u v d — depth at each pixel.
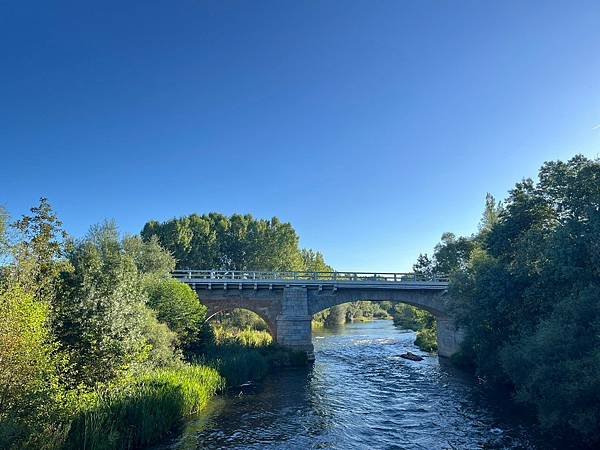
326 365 35.59
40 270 17.72
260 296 39.09
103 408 14.66
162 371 22.05
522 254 24.78
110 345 17.41
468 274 30.56
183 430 17.50
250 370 28.70
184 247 69.88
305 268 92.94
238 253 79.19
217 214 80.56
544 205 26.97
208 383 22.70
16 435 11.00
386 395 24.20
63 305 17.45
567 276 19.16
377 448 15.68
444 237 66.00
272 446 15.77
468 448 15.57
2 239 18.41
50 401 12.66
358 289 40.12
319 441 16.38
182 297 30.06
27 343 12.23
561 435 16.16
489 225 49.84
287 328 38.12
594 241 18.28
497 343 26.06
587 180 22.69
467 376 29.94
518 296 24.36
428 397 23.62
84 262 18.92
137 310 19.70
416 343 51.53
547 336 16.47
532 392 17.62
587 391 14.04
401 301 40.44
